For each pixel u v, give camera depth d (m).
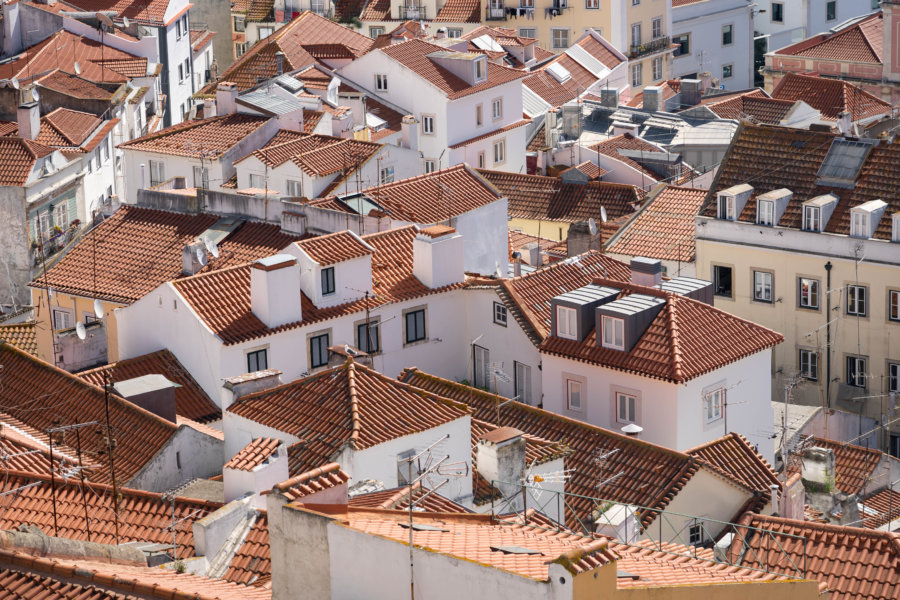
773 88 173.12
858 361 98.62
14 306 114.75
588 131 138.50
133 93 142.25
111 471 57.09
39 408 66.44
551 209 118.50
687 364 73.56
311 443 57.84
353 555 37.09
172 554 47.78
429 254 80.44
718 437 75.62
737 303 102.06
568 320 77.00
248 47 184.25
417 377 71.38
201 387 75.12
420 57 134.38
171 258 89.31
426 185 93.00
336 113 124.88
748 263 101.12
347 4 181.75
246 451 51.25
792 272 99.75
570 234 103.44
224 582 43.62
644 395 74.31
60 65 142.88
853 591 50.44
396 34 149.75
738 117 143.75
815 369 100.06
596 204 117.62
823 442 78.19
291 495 39.00
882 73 165.75
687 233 105.00
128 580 39.09
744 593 38.75
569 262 83.75
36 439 62.91
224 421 61.28
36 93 133.00
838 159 100.25
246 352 74.56
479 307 81.25
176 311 75.50
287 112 117.62
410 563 35.97
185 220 92.06
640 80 175.75
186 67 162.62
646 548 46.38
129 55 149.12
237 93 119.38
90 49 147.50
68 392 66.88
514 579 34.12
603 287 78.56
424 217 90.19
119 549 43.53
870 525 71.69
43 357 87.75
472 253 92.75
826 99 154.75
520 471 56.50
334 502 39.94
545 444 60.47
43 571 39.56
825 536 52.31
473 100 133.12
